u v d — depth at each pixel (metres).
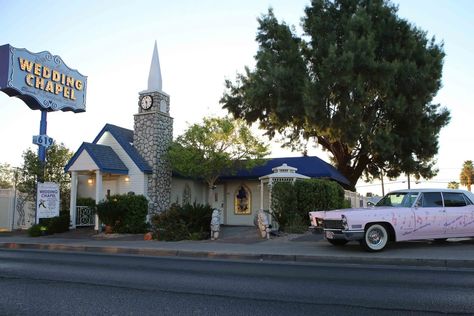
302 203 19.00
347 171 29.31
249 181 25.86
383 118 25.22
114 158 22.52
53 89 22.59
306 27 26.02
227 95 27.28
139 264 11.24
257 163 23.00
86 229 21.62
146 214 20.98
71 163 21.70
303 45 25.30
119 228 20.03
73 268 10.40
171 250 13.85
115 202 19.92
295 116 24.58
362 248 13.20
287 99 23.95
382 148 23.14
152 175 22.86
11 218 23.30
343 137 23.30
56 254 13.91
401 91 24.11
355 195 28.56
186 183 25.84
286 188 18.97
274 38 26.44
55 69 22.83
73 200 21.73
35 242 16.97
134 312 6.10
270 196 19.83
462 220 12.92
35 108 22.41
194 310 6.20
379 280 8.59
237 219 25.89
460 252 12.02
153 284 8.20
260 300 6.81
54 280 8.66
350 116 22.25
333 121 22.80
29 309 6.28
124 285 8.10
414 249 12.83
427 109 26.09
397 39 24.98
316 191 19.02
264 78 23.86
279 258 12.23
